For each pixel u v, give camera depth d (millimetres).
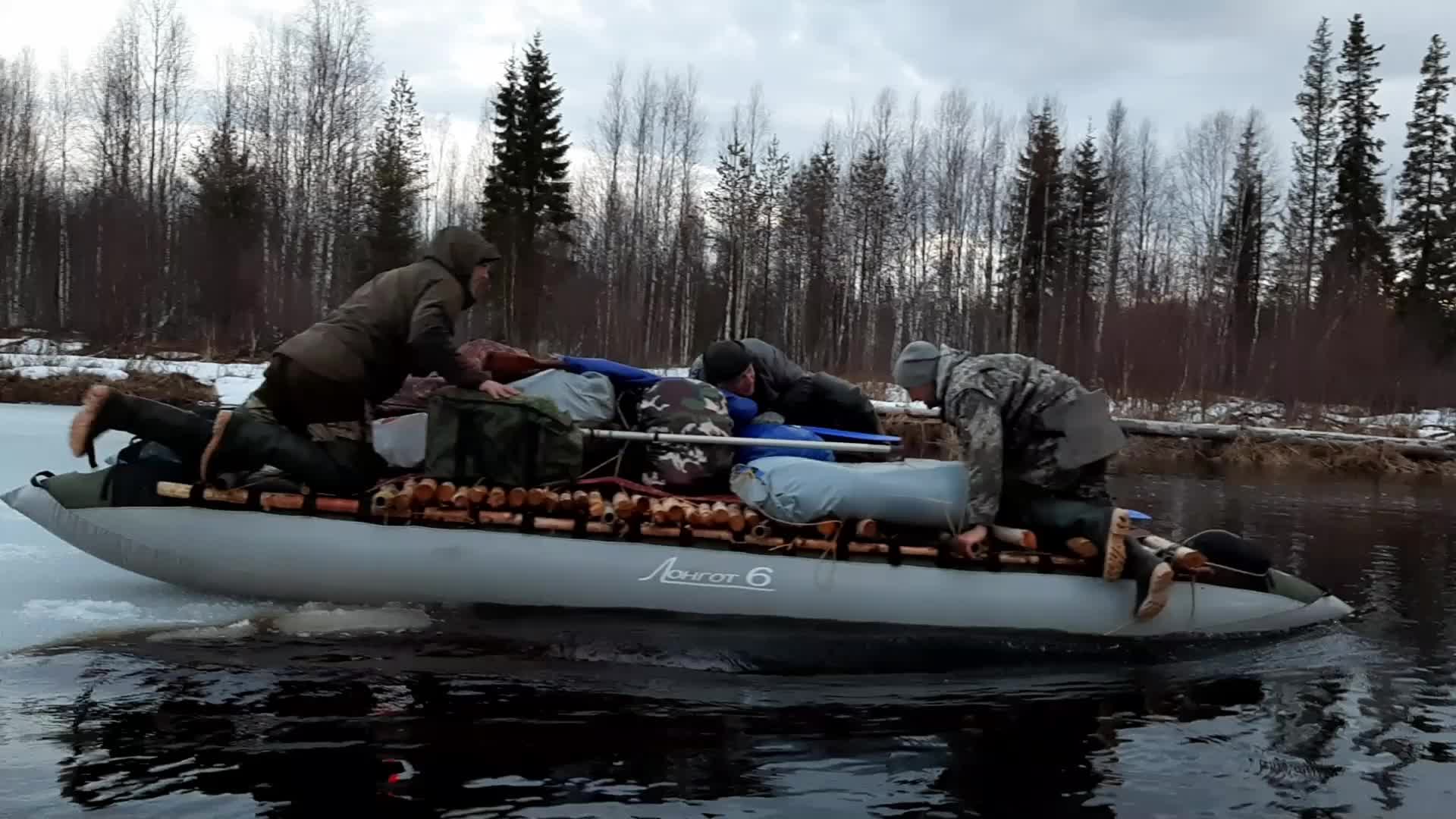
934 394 4734
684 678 3793
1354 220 34250
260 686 3453
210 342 23812
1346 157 34594
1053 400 4590
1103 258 35531
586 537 4375
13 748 2893
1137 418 21094
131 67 31328
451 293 4488
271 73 30891
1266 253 34500
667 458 4734
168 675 3514
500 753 3043
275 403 4430
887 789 2949
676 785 2900
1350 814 2900
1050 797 2949
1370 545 7621
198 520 4309
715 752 3150
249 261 27328
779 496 4473
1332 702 3855
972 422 4453
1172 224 35000
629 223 35312
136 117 31547
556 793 2809
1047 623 4504
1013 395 4590
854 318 35094
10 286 31609
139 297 26016
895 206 35344
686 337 33156
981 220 35094
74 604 4215
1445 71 33594
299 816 2598
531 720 3307
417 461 4641
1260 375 24672
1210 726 3564
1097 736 3443
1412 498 11352
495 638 4086
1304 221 34656
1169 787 3041
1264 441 16000
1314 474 14750
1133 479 13000
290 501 4320
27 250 32062
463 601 4363
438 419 4434
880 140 35562
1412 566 6695
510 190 31719
